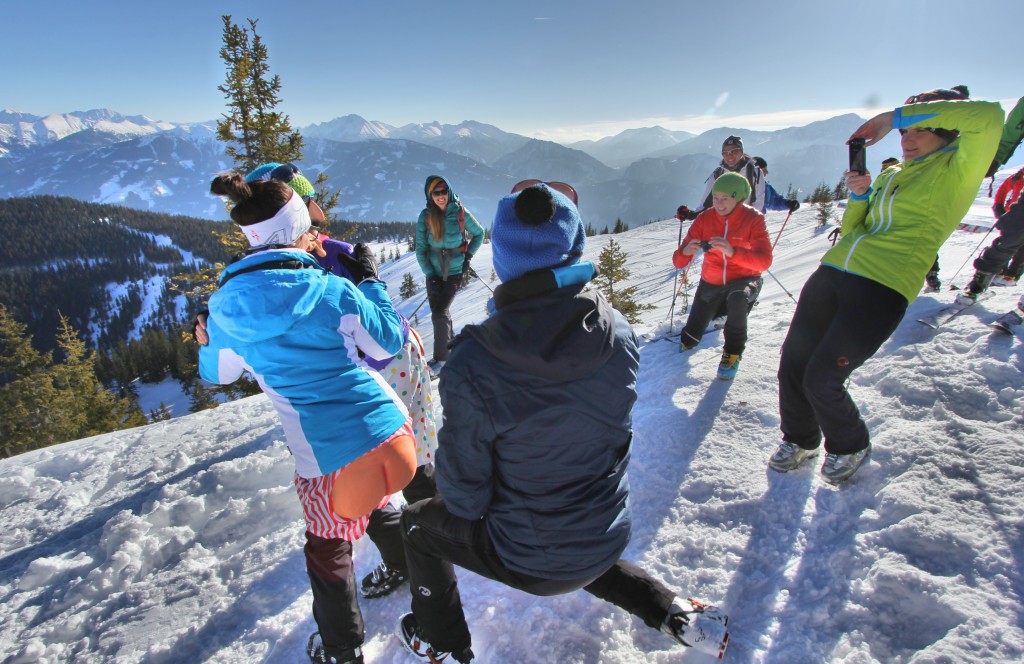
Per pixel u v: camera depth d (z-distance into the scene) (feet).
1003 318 10.75
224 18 44.06
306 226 6.18
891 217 7.66
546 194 4.49
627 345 4.92
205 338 6.32
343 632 6.29
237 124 45.68
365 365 7.11
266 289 5.28
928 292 14.88
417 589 5.94
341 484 5.76
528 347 4.36
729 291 12.60
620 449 5.27
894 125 7.64
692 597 6.69
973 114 6.84
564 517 4.91
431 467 8.40
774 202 18.12
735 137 17.54
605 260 61.16
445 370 4.74
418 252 17.92
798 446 8.45
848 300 7.60
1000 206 16.89
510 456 4.80
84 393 93.35
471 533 5.47
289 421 5.79
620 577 5.86
